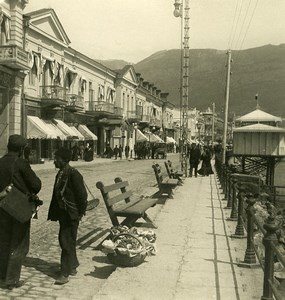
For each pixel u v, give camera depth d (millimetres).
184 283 5105
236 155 24891
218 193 15156
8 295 4793
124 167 31016
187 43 24797
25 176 5078
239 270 5723
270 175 25141
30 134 28969
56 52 33781
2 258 5098
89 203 6855
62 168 5441
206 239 7578
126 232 6285
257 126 24703
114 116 45656
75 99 35750
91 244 7371
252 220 6012
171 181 13672
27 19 28266
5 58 24578
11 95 26781
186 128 24781
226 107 29906
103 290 4812
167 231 8148
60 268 5777
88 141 42250
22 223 5000
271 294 4328
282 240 5383
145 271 5543
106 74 47000
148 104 67812
